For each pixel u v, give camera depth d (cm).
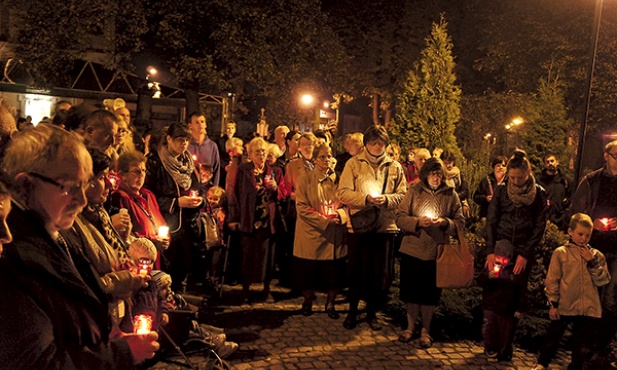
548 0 2134
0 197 155
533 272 594
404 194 593
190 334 408
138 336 205
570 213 587
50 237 172
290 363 504
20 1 1397
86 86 1449
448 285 535
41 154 175
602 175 561
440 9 2367
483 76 2484
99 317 182
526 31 2173
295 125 1761
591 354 507
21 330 154
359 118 3119
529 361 537
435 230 544
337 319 631
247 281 666
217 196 662
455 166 816
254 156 657
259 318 620
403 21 2391
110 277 258
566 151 939
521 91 2169
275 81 1552
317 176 629
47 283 165
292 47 1540
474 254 580
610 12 2061
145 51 1741
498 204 522
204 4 1512
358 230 570
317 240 619
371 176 588
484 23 2341
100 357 177
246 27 1541
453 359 533
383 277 598
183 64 1509
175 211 534
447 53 821
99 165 295
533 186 508
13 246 160
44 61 1352
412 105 831
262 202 658
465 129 1888
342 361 515
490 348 540
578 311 490
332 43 1630
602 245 534
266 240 663
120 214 367
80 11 1366
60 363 161
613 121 2102
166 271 501
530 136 952
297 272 628
